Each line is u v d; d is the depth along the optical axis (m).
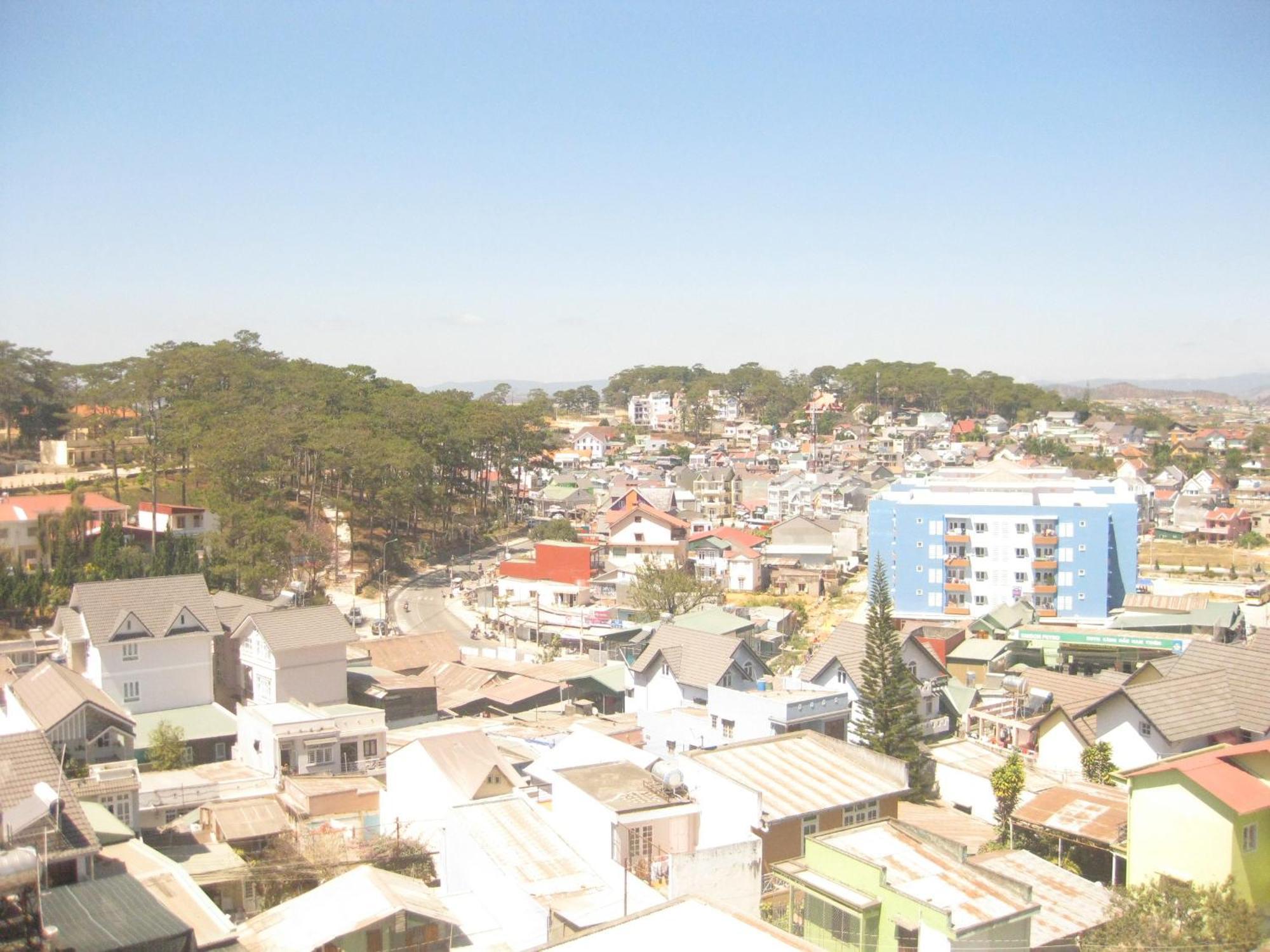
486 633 71.88
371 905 22.45
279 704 43.03
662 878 24.66
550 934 21.95
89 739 37.53
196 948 21.91
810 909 22.19
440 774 30.92
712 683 41.91
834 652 43.44
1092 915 23.84
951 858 22.80
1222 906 21.92
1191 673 34.34
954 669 59.25
